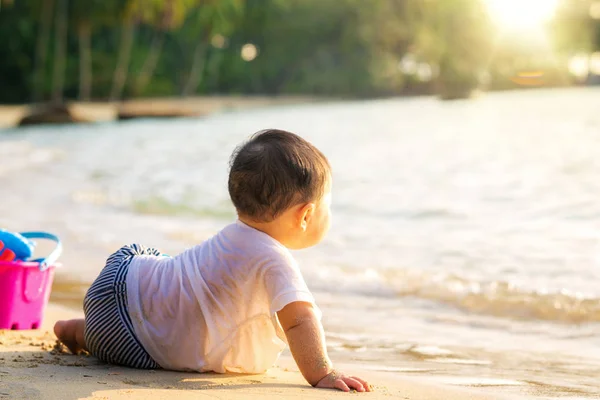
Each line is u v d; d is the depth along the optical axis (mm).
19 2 48406
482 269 5285
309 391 2357
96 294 2697
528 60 75000
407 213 7953
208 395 2223
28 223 7375
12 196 9359
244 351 2623
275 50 65000
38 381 2324
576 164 11992
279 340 2641
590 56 78250
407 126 24594
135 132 23984
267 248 2557
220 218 7910
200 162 13789
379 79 62688
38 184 10617
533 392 2715
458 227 7031
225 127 26000
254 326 2592
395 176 11344
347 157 14594
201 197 9375
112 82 51781
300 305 2498
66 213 8125
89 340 2701
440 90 67812
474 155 14289
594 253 5676
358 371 2990
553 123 23781
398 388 2578
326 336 3750
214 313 2586
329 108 43562
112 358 2676
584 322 4055
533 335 3793
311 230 2648
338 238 6570
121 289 2668
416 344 3580
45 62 49531
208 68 62062
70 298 4473
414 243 6301
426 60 67125
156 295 2641
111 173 12117
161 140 19969
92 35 53250
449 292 4699
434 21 66062
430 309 4375
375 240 6457
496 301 4449
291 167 2551
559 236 6398
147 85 55312
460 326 4000
